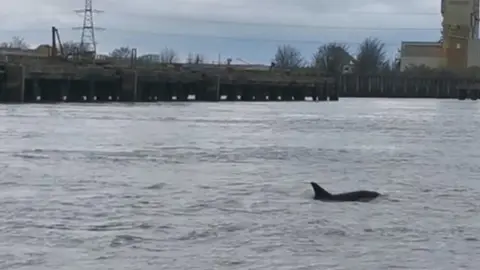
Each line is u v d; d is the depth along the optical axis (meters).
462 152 47.16
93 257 18.55
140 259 18.45
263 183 31.22
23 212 23.61
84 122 63.94
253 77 128.00
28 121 62.44
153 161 38.31
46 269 17.53
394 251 19.62
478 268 18.22
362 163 40.06
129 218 23.08
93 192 27.84
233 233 21.28
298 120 78.50
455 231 22.11
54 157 38.62
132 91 101.94
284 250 19.52
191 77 114.69
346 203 26.59
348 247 19.95
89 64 102.62
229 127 65.00
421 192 29.64
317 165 38.62
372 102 164.25
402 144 52.66
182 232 21.28
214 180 31.88
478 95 191.00
